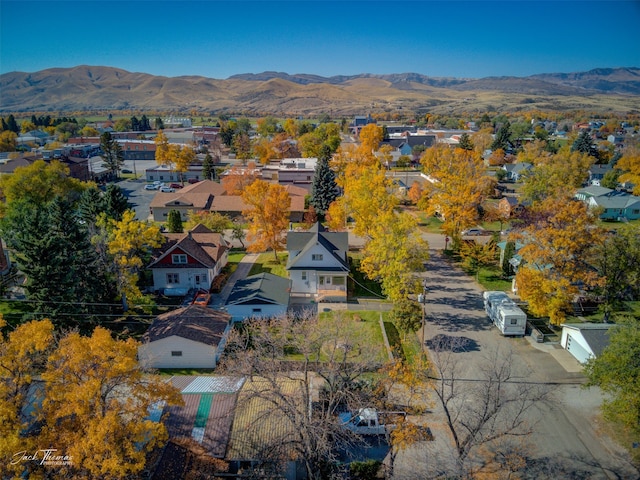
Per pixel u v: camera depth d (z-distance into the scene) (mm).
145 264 46219
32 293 34406
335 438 22781
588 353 32406
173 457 22297
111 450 17797
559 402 27609
